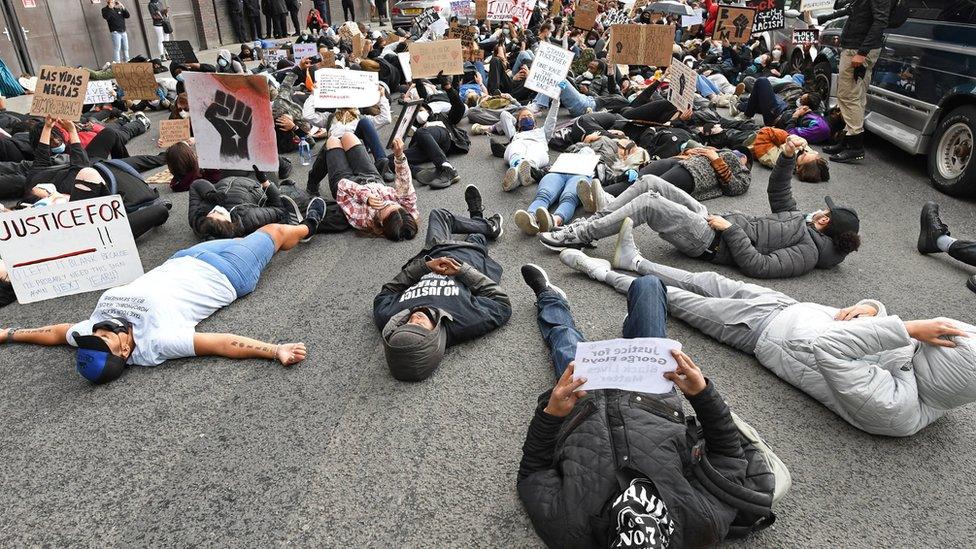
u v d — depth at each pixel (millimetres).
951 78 5785
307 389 3285
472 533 2400
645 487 2035
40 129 6520
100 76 13117
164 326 3557
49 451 2914
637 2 18172
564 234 4645
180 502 2604
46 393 3340
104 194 5121
